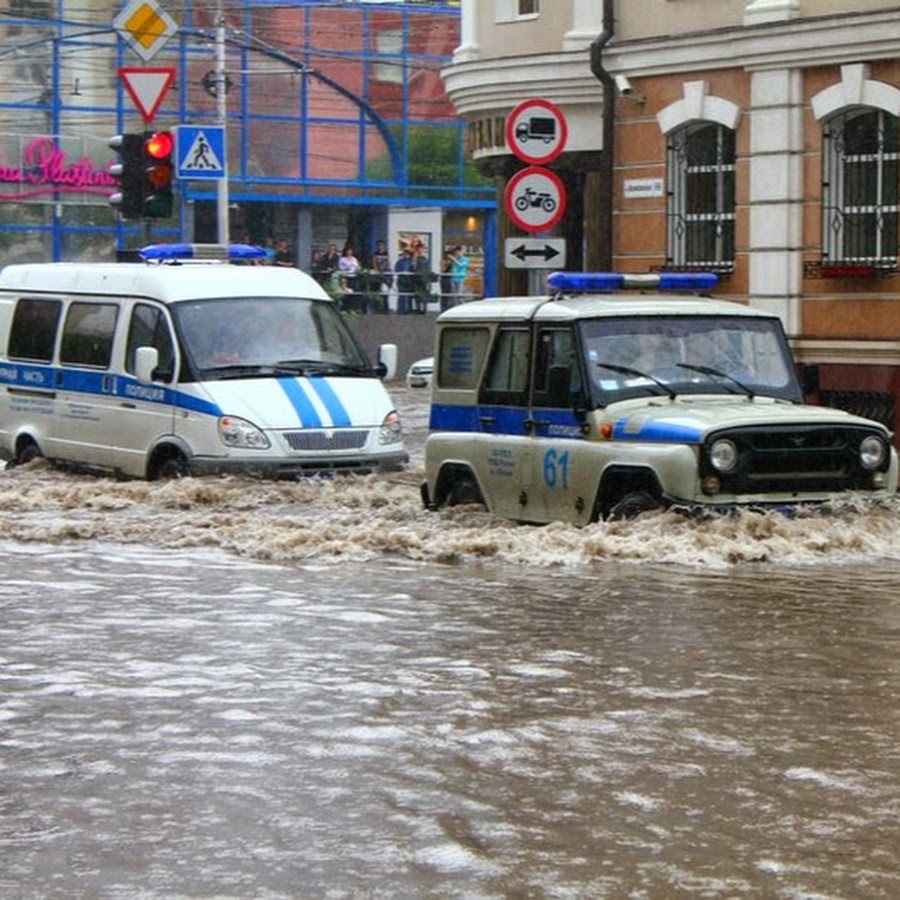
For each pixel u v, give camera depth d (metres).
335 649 13.52
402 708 11.66
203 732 11.11
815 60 30.45
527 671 12.70
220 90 49.16
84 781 10.11
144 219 29.92
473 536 18.47
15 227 66.69
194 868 8.66
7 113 66.25
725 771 10.23
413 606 15.26
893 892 8.29
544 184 23.45
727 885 8.39
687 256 32.94
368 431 25.19
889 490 18.36
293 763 10.41
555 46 34.53
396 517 20.59
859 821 9.33
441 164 71.81
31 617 14.95
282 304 26.09
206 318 25.56
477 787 9.93
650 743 10.80
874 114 30.30
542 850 8.89
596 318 19.06
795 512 17.95
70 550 19.00
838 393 30.97
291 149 69.75
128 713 11.59
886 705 11.70
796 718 11.38
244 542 19.09
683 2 32.34
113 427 26.20
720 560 17.17
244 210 70.06
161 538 19.67
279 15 68.88
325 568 17.52
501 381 19.83
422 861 8.73
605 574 16.75
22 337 28.14
